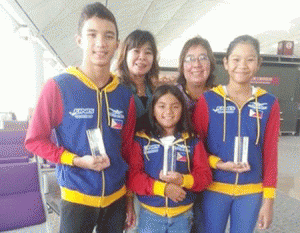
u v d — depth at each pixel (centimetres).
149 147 161
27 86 999
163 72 931
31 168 181
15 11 605
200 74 196
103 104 134
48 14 684
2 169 172
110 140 134
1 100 877
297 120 1106
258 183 158
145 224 161
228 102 160
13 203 171
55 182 430
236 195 156
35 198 179
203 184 151
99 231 144
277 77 1009
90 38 124
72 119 128
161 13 1168
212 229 163
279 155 684
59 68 1702
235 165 148
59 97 127
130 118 150
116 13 900
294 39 1719
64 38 964
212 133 164
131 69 190
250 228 157
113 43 128
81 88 129
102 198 130
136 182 154
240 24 1405
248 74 152
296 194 394
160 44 1853
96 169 121
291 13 1216
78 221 128
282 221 298
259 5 1130
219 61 884
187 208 161
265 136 158
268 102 157
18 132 302
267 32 1549
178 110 160
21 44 966
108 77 139
